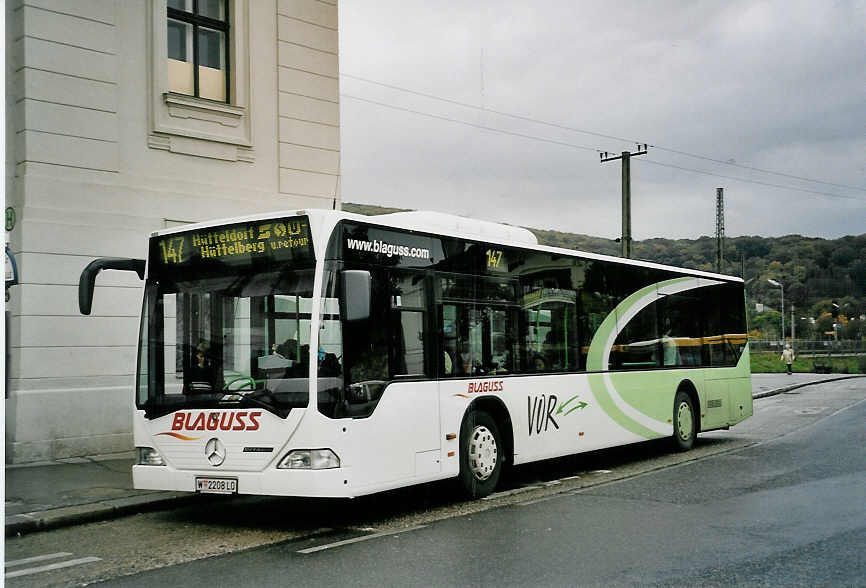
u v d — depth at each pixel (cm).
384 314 891
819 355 6266
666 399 1428
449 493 1045
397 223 931
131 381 1359
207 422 852
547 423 1137
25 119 1277
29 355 1254
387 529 830
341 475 809
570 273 1223
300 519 903
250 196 1552
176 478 864
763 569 645
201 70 1530
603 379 1266
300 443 807
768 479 1107
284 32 1623
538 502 970
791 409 2467
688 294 1532
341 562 691
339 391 823
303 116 1647
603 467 1293
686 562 669
